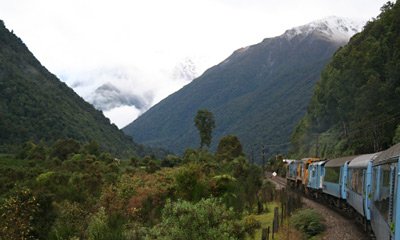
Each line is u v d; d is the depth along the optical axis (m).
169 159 78.00
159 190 26.45
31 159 81.88
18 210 19.22
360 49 84.38
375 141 59.78
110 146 178.88
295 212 24.84
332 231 20.08
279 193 33.28
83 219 21.97
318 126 97.75
